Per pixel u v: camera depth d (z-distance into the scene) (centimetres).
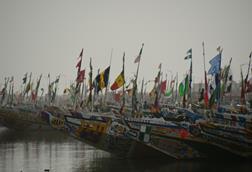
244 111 5062
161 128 4228
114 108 5931
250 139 4369
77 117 4403
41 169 3944
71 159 4494
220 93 5697
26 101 11225
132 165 4022
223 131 4325
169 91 9725
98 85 5612
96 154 4856
